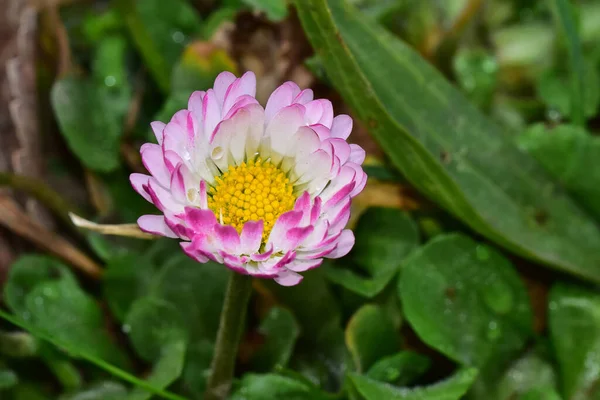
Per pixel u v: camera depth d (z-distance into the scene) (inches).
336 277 8.2
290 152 7.4
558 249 8.3
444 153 8.3
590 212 8.5
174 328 8.2
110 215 8.7
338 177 7.3
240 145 7.4
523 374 8.2
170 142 7.2
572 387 8.1
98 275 8.6
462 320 8.1
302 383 8.0
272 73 8.7
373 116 7.9
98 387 8.3
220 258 7.1
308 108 7.4
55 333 8.2
